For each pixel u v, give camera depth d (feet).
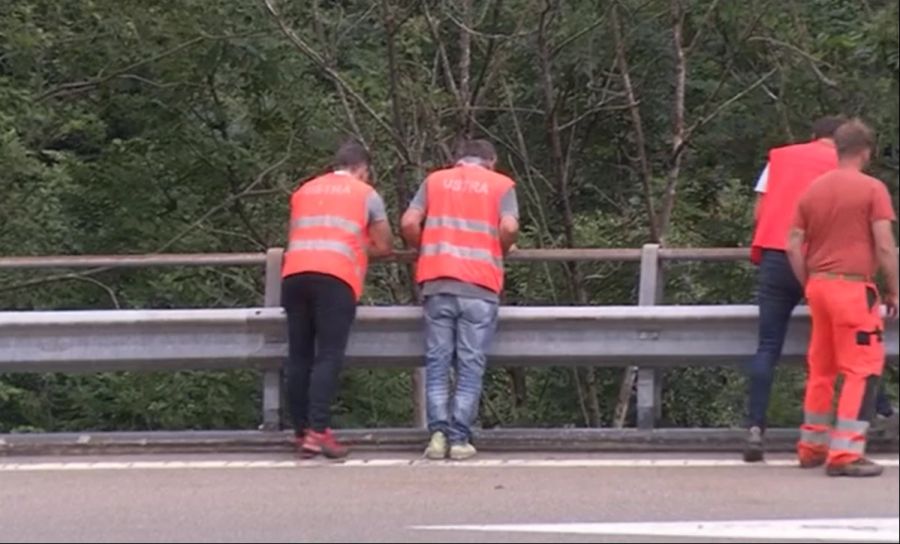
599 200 131.13
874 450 75.66
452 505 65.92
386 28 113.91
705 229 118.42
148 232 131.23
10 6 122.11
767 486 68.74
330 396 75.15
